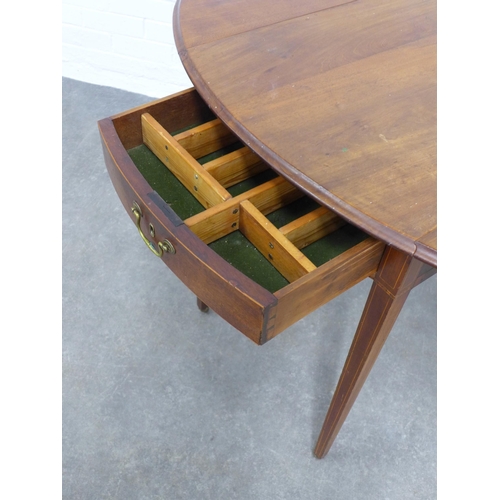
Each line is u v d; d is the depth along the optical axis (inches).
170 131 35.2
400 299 28.9
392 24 34.9
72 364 48.8
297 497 42.0
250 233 29.4
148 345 50.5
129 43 73.2
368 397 47.8
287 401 47.3
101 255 57.4
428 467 43.9
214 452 44.1
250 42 32.8
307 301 25.2
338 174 25.0
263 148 26.2
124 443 44.3
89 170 66.3
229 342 51.0
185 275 26.8
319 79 30.3
